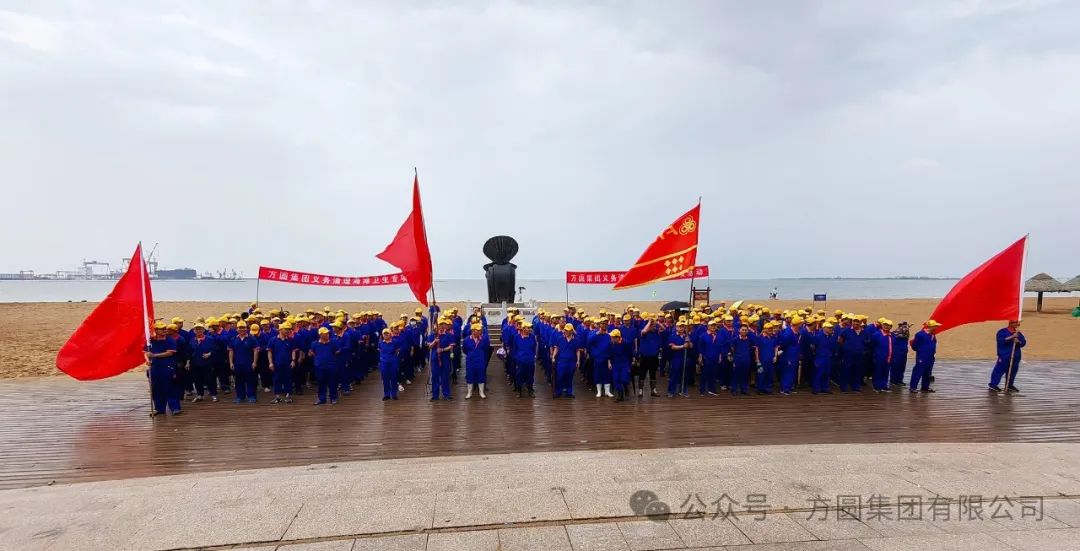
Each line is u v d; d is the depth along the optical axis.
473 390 15.74
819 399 14.39
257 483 7.10
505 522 5.60
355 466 8.54
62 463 9.31
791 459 7.74
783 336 15.27
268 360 15.46
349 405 13.81
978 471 7.08
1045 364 20.28
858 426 11.52
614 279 23.02
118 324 12.87
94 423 12.05
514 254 28.17
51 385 16.91
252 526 5.55
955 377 17.56
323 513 5.83
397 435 10.98
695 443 10.30
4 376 19.62
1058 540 5.29
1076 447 8.65
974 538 5.33
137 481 7.90
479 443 10.39
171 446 10.28
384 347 14.46
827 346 15.20
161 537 5.35
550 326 17.02
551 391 15.56
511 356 16.06
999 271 14.77
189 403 14.14
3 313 46.91
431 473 7.35
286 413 12.96
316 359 13.91
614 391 15.34
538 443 10.38
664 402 14.06
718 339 15.05
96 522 5.69
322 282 23.28
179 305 60.69
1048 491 6.39
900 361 15.93
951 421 11.93
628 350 14.48
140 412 13.13
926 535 5.39
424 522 5.61
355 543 5.23
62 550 5.11
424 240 13.02
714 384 15.16
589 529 5.48
